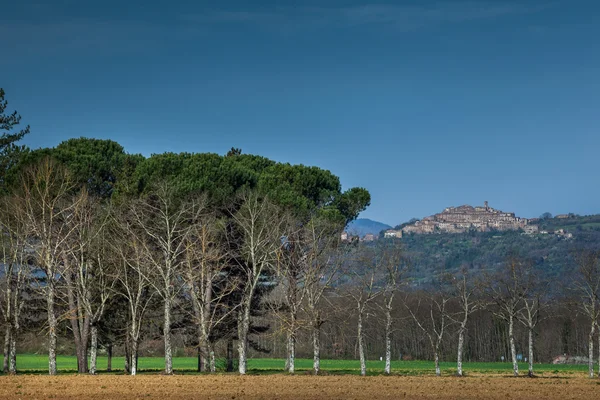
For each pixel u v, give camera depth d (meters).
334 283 125.62
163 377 102.50
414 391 84.00
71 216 113.62
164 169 127.88
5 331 117.19
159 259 115.00
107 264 117.44
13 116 154.62
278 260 116.06
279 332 121.00
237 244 123.62
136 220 114.44
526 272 170.00
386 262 125.75
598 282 126.69
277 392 80.56
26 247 111.62
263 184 131.50
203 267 112.12
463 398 76.69
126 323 124.25
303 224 127.25
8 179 127.31
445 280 163.00
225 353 154.00
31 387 83.56
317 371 117.62
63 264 121.81
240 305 122.69
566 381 105.06
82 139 140.88
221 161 133.38
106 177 134.50
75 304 122.12
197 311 120.69
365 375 117.94
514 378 115.62
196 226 116.69
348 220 144.25
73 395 75.19
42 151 130.50
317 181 142.62
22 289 121.19
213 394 77.56
